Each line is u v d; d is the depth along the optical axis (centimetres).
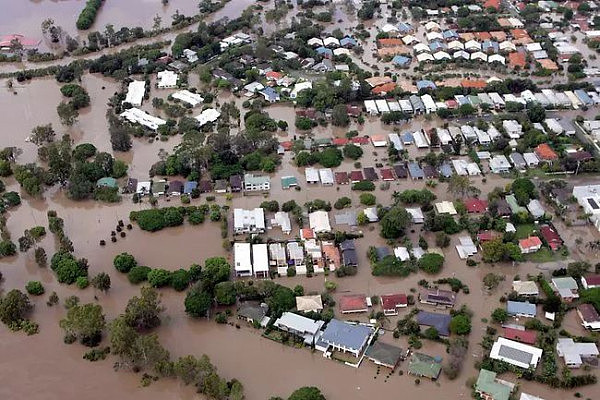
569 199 15538
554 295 12712
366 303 12850
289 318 12338
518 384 11125
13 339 12300
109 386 11306
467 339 11994
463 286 13225
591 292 12712
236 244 14388
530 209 15262
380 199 16025
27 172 16662
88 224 15412
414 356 11588
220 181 16562
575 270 13300
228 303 12762
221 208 15725
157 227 15062
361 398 10956
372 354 11631
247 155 17488
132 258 13888
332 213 15550
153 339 11356
